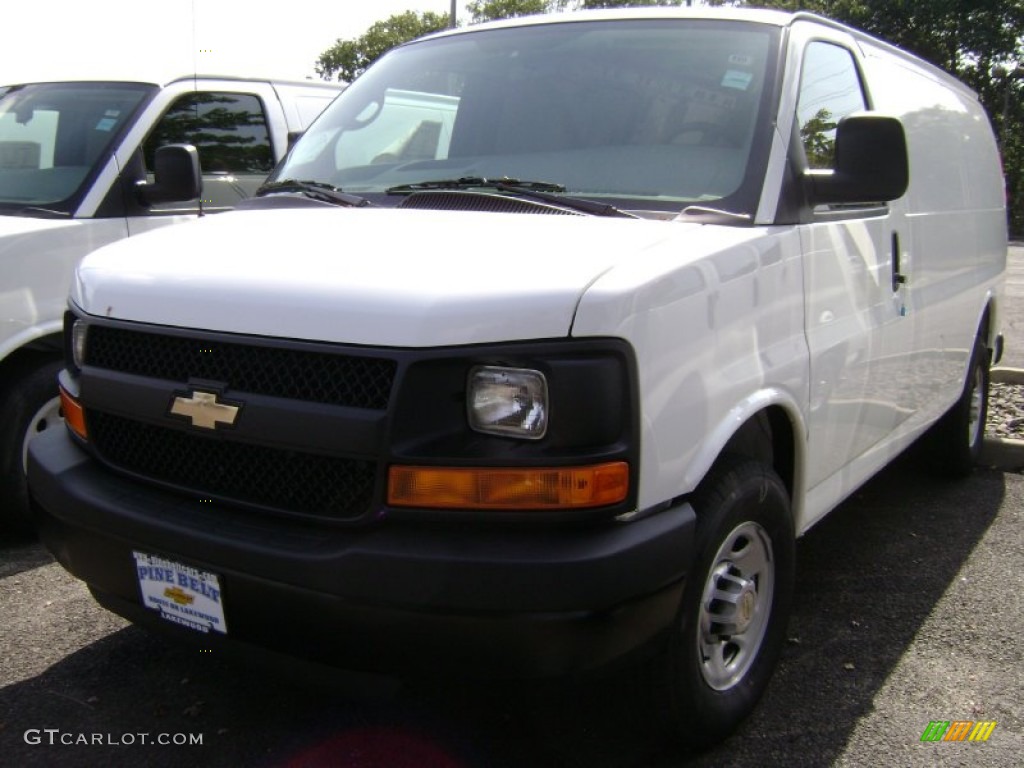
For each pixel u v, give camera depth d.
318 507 2.46
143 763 2.92
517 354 2.30
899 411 4.31
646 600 2.39
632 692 2.74
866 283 3.74
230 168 5.71
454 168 3.58
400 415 2.31
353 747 3.01
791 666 3.60
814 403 3.32
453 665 2.34
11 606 3.94
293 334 2.45
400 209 3.25
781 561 3.16
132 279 2.85
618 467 2.35
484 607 2.26
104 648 3.60
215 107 5.66
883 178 3.15
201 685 3.36
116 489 2.79
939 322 4.72
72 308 3.08
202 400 2.57
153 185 4.92
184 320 2.66
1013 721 3.26
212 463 2.63
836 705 3.34
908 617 4.02
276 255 2.74
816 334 3.32
